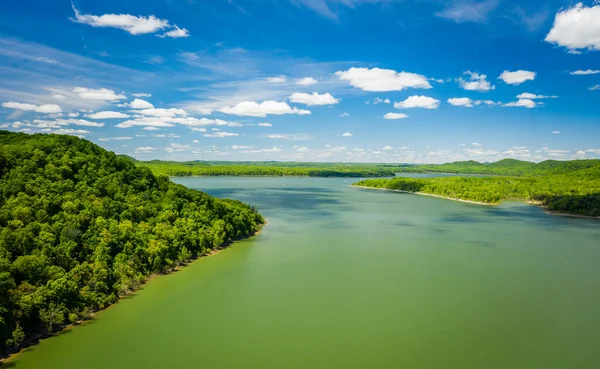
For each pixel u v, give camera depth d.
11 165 101.00
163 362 62.81
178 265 109.88
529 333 74.62
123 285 86.56
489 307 85.94
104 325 73.94
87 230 90.38
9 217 82.00
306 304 85.88
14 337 62.66
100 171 120.50
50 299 70.19
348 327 75.75
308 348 67.94
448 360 65.38
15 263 69.94
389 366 63.22
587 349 69.19
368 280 102.25
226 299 87.62
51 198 94.88
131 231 99.88
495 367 63.66
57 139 123.69
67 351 64.75
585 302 89.31
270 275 104.62
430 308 84.94
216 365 62.44
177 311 80.81
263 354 65.75
